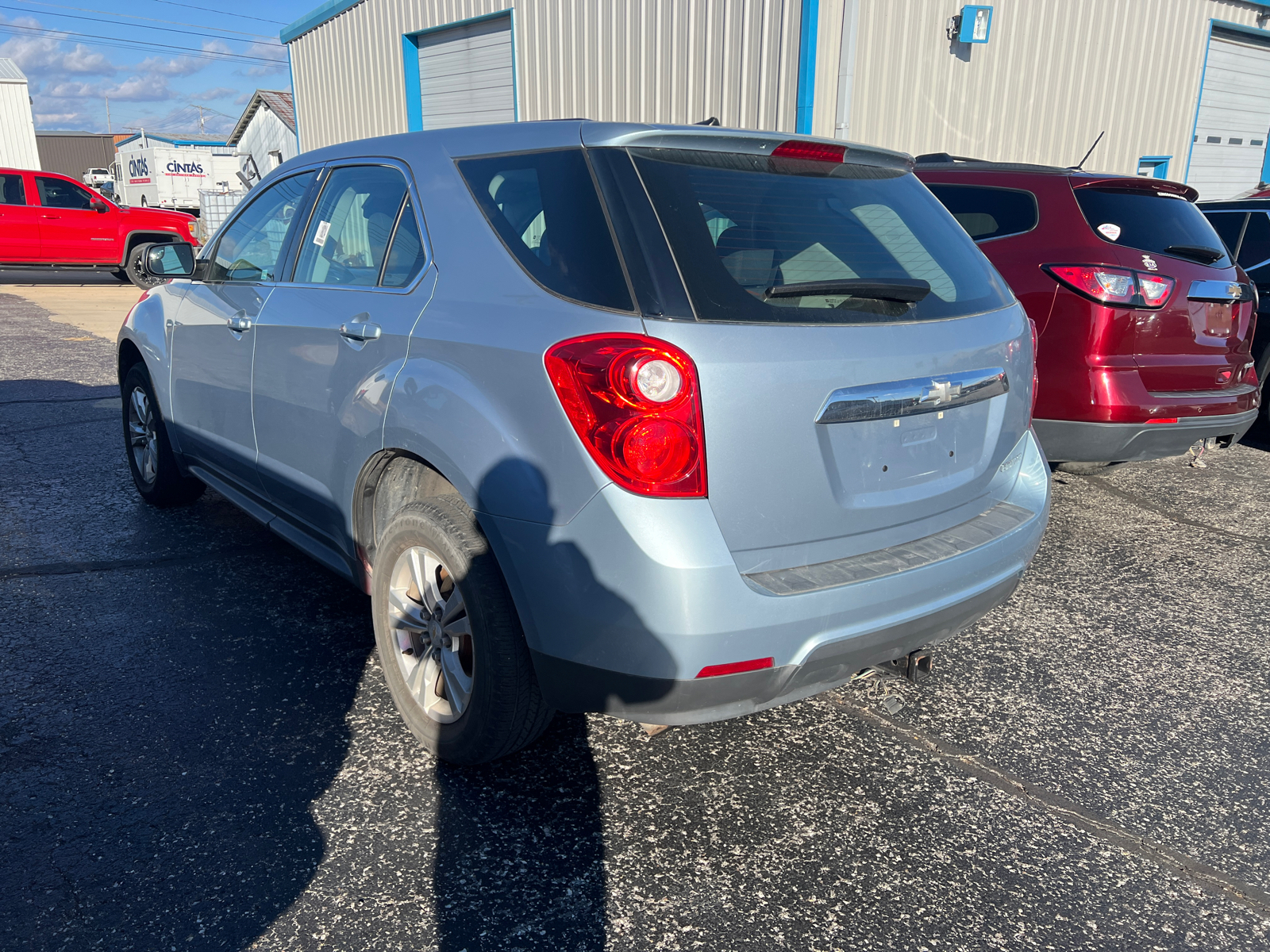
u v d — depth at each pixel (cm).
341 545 284
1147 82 1237
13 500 452
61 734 252
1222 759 262
